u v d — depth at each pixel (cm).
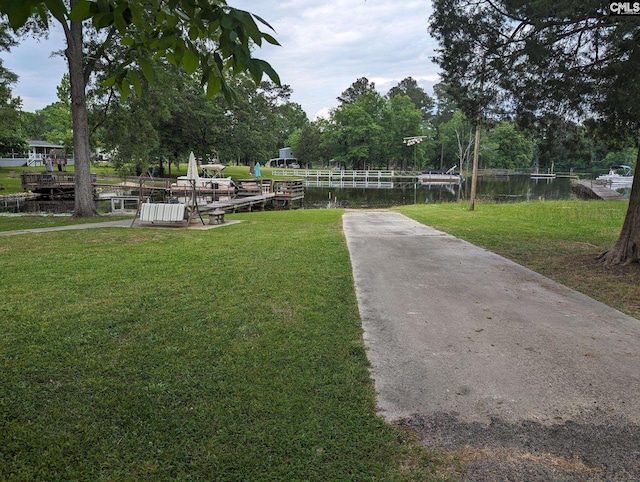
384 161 7381
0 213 1866
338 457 246
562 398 310
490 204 2264
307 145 6944
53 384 321
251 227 1319
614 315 489
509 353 385
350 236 1079
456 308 511
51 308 495
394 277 656
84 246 932
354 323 455
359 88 8612
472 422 280
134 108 1942
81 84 1579
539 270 712
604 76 680
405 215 1677
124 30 186
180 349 383
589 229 1203
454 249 898
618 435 267
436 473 234
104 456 244
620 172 6962
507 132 7838
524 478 230
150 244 959
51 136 5838
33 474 229
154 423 274
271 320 459
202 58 203
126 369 346
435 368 355
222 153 4488
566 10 626
